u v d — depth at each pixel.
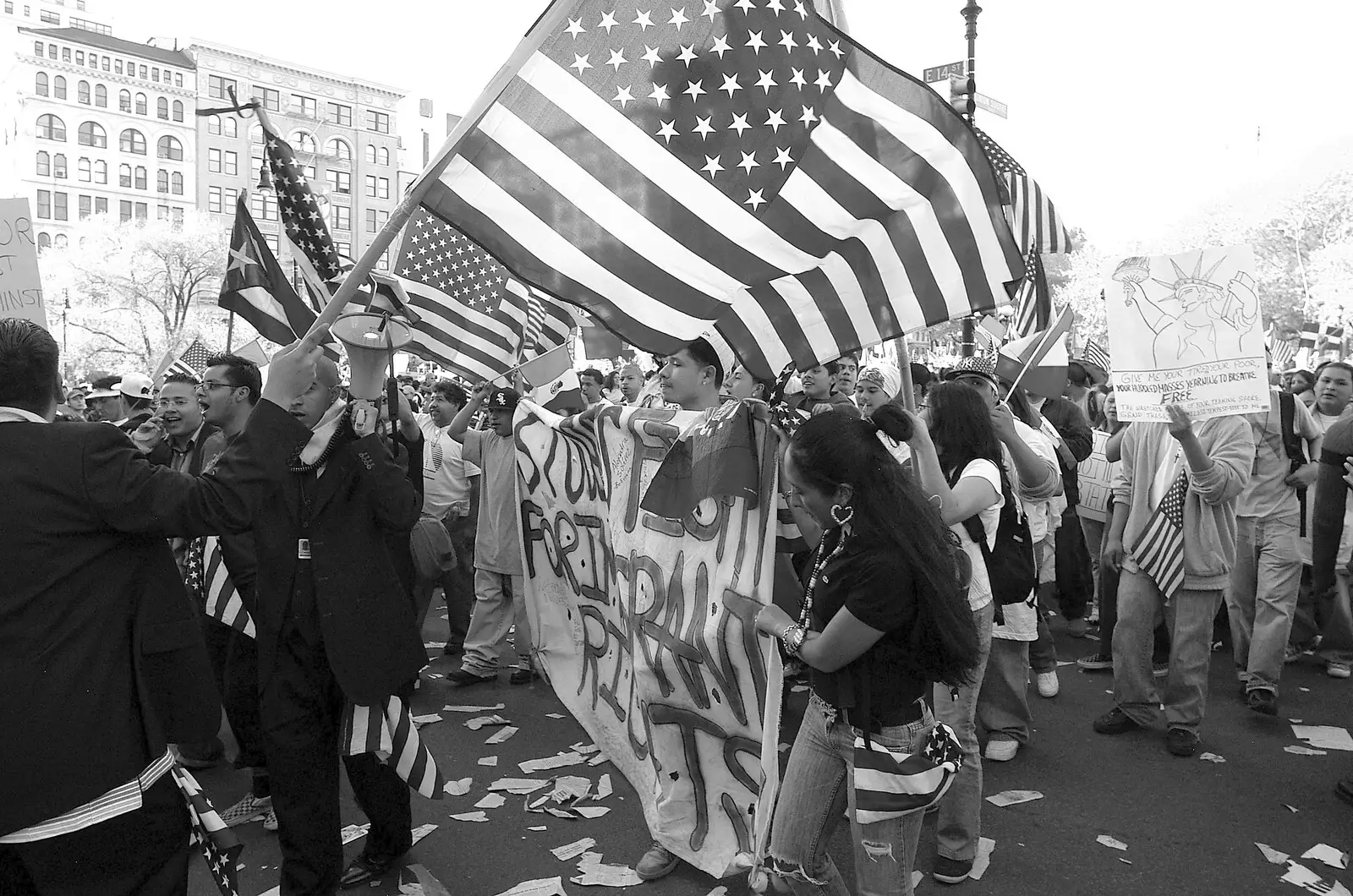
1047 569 7.10
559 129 2.72
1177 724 4.96
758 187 2.79
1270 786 4.51
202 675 2.51
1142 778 4.63
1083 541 7.55
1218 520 4.84
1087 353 10.05
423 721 5.60
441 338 4.98
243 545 4.17
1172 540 4.83
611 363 15.16
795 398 5.79
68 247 61.84
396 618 3.44
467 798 4.53
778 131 2.79
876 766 2.51
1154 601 5.09
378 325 3.10
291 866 3.36
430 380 15.85
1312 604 6.54
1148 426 5.14
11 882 2.29
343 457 3.39
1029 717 4.92
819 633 2.60
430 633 7.78
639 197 2.75
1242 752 4.93
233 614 4.32
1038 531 6.22
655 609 3.59
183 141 82.38
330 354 3.59
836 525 2.68
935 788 2.51
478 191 2.67
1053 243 8.12
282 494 3.36
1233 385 4.43
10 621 2.16
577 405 6.43
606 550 4.06
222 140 83.25
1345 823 4.12
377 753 3.41
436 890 3.62
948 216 2.80
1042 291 8.17
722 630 3.35
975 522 3.64
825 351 2.88
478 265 5.02
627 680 3.98
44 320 4.29
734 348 2.84
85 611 2.24
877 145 2.81
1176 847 3.93
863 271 2.88
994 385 4.24
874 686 2.53
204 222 62.78
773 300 2.84
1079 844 3.96
